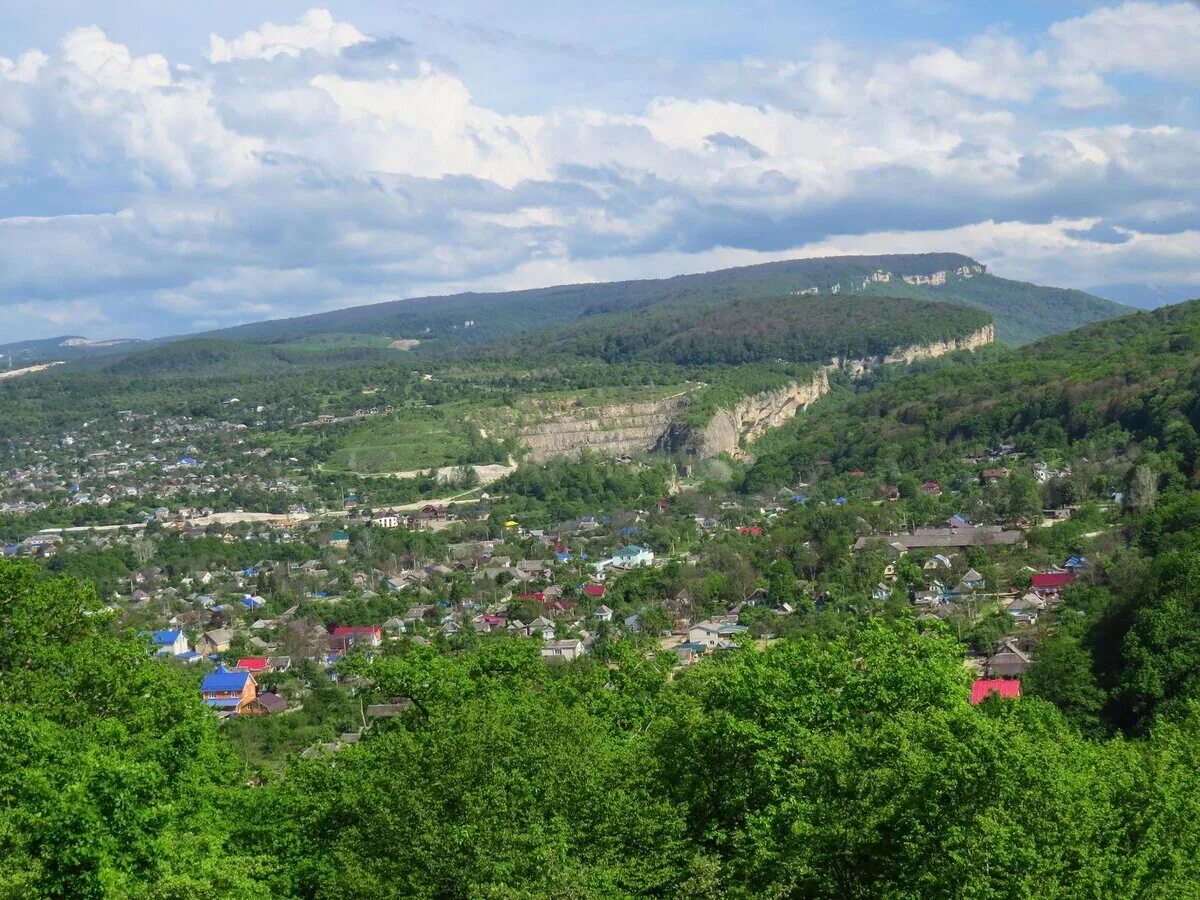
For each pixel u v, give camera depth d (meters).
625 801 34.59
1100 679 78.56
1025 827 29.34
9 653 48.44
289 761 47.19
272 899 36.19
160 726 46.16
